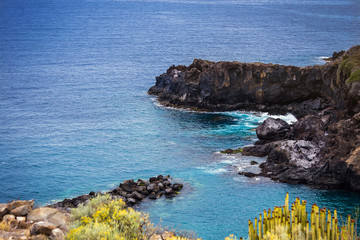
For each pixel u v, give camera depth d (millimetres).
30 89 140500
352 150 60312
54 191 63156
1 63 190875
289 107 97875
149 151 78625
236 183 61375
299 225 13336
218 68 100812
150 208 54250
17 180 67500
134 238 16672
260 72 98438
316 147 64188
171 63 189375
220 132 87562
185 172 66625
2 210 18359
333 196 57062
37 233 16266
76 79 155875
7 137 91062
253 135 84812
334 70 90000
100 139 88062
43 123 101875
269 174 63469
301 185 60344
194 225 49656
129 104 116500
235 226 49500
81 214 18406
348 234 13289
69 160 76250
